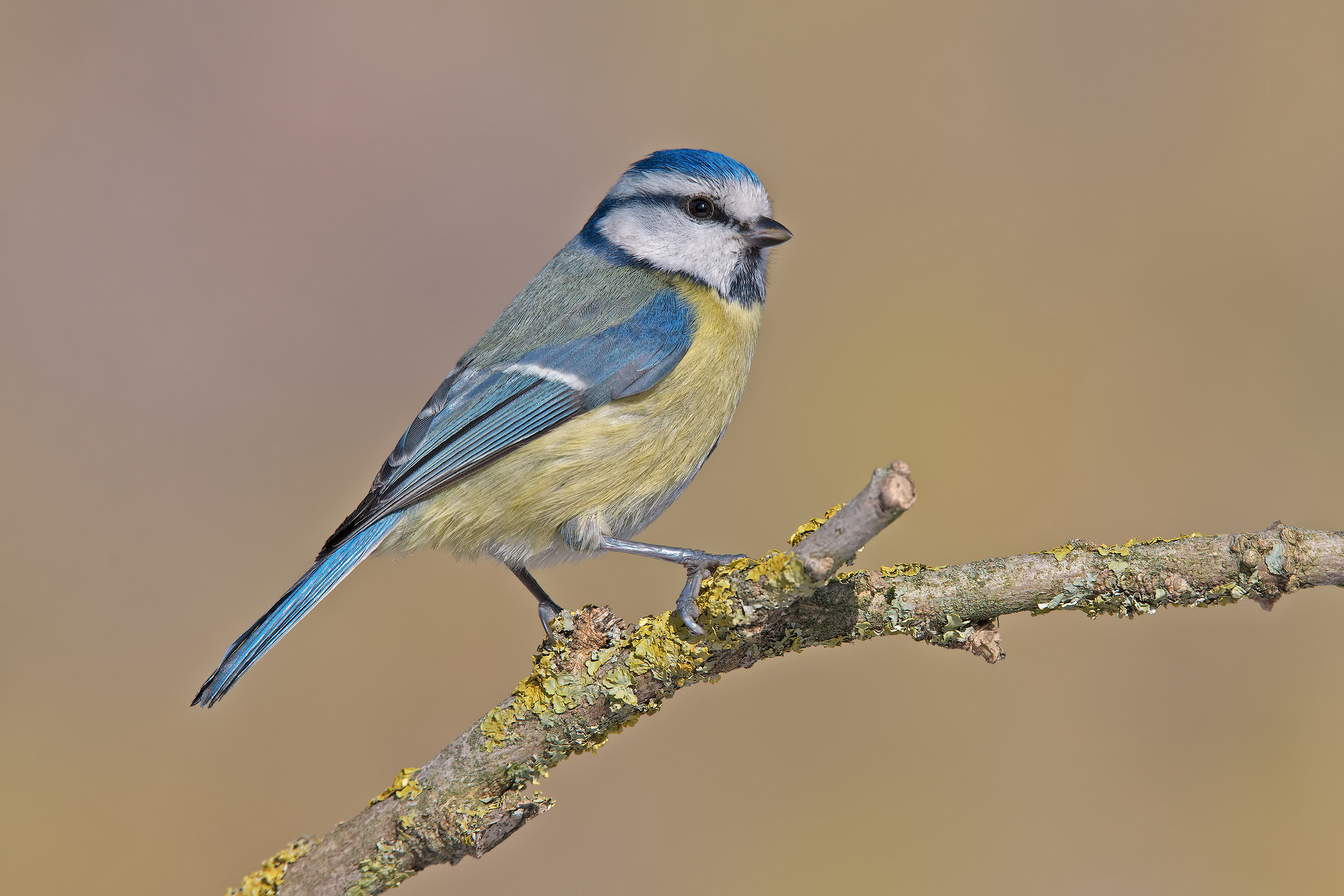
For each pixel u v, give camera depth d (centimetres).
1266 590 548
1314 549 543
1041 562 568
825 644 580
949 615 568
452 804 595
